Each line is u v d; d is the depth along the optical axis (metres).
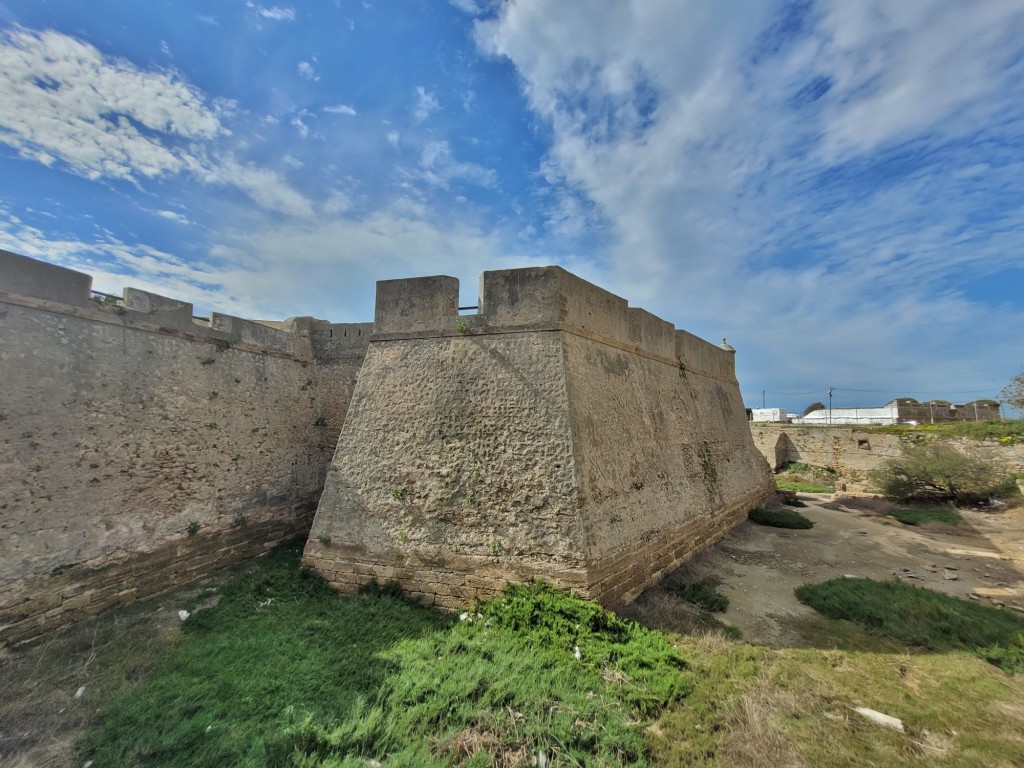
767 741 4.77
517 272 9.35
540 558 7.60
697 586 9.11
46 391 7.38
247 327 11.59
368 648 6.45
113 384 8.35
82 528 7.60
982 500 16.72
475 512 8.16
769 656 6.57
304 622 7.20
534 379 8.74
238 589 8.52
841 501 19.14
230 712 5.15
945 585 9.61
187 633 7.03
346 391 13.81
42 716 5.17
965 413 28.92
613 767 4.39
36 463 7.13
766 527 14.62
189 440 9.60
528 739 4.74
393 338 9.95
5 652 6.46
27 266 7.33
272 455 11.70
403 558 8.24
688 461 12.66
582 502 7.80
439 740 4.72
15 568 6.73
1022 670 6.18
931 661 6.46
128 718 5.05
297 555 10.67
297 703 5.30
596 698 5.38
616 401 10.07
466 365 9.25
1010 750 4.66
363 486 8.98
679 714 5.20
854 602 8.21
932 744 4.80
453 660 6.10
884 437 22.88
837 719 5.21
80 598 7.44
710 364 17.08
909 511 16.53
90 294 8.20
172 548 8.94
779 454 26.80
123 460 8.33
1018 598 8.88
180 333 9.75
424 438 8.95
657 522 9.89
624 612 7.78
